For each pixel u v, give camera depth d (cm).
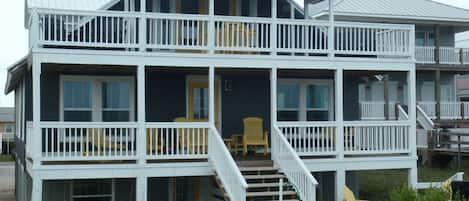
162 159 1579
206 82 1884
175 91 1858
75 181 1755
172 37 1616
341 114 1709
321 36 1731
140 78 1553
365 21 3122
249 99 1933
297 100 1998
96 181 1772
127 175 1530
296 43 1866
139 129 1538
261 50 1653
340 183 1702
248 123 1831
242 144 1864
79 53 1507
